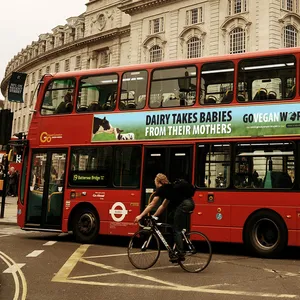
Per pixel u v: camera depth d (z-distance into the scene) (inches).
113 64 2128.4
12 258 393.7
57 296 259.8
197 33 1638.8
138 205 454.9
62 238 553.3
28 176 531.5
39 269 343.0
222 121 429.1
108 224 471.8
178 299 253.0
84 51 2332.7
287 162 396.8
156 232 344.2
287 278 313.6
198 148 434.9
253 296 259.8
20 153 554.3
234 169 416.2
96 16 2255.2
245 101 424.5
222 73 441.4
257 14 1476.4
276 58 421.4
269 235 401.7
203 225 418.9
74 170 501.4
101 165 484.4
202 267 330.0
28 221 523.2
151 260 342.3
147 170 456.1
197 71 453.1
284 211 391.2
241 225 406.0
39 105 540.7
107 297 257.4
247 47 1492.4
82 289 277.4
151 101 469.7
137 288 280.2
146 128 464.8
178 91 458.6
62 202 502.6
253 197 404.5
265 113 412.8
